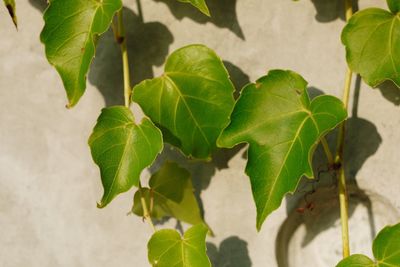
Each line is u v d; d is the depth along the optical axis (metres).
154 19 0.81
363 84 0.78
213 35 0.80
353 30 0.74
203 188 0.81
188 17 0.81
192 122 0.77
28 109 0.83
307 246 0.81
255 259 0.81
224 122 0.76
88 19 0.74
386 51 0.73
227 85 0.76
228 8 0.80
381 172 0.78
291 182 0.72
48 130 0.83
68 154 0.83
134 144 0.74
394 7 0.74
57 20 0.74
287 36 0.80
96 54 0.82
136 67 0.81
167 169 0.80
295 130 0.73
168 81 0.77
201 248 0.76
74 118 0.83
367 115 0.78
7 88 0.83
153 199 0.80
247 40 0.80
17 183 0.84
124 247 0.83
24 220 0.84
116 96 0.82
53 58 0.74
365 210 0.80
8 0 0.75
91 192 0.83
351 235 0.80
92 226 0.83
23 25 0.83
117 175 0.74
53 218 0.84
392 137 0.78
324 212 0.81
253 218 0.81
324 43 0.79
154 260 0.76
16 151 0.84
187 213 0.81
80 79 0.74
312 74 0.79
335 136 0.79
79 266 0.84
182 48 0.77
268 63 0.80
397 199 0.78
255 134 0.73
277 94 0.73
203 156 0.77
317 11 0.79
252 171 0.72
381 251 0.73
